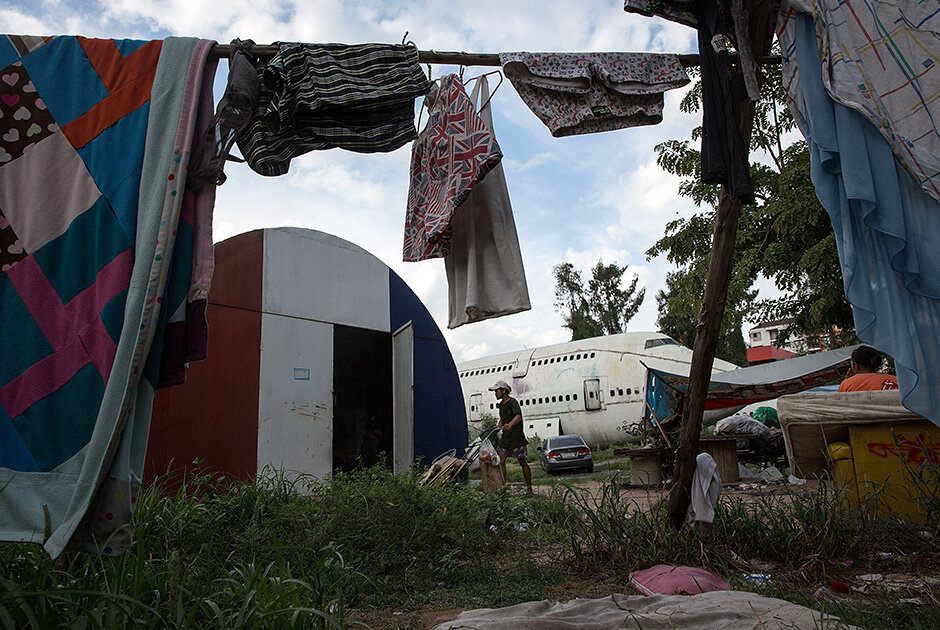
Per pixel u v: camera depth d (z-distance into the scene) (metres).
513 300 3.70
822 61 3.10
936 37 3.09
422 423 10.69
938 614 2.71
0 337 2.55
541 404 27.31
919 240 2.96
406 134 3.25
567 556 4.57
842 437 5.62
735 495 7.56
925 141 3.01
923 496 4.61
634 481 10.57
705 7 3.43
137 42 2.91
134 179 2.72
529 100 3.58
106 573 2.65
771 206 10.43
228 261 8.45
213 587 3.01
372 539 4.65
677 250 11.95
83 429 2.52
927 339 2.92
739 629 2.53
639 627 2.57
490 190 3.80
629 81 3.67
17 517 2.42
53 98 2.80
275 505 5.68
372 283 10.38
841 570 3.90
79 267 2.66
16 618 2.15
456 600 3.73
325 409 9.15
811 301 10.59
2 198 2.68
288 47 3.11
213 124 2.83
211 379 7.93
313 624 2.47
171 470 7.29
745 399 12.07
